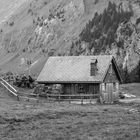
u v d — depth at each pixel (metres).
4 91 64.19
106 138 26.33
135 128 31.06
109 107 52.34
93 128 31.14
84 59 69.25
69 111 43.75
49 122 34.94
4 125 32.72
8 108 45.84
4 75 82.19
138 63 145.88
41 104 53.69
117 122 35.09
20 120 35.88
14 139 26.14
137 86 100.75
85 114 41.84
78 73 66.50
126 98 75.25
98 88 64.44
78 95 61.47
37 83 69.56
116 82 69.75
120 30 182.00
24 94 63.47
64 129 30.59
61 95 61.19
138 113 44.25
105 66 65.75
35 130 30.17
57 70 68.94
